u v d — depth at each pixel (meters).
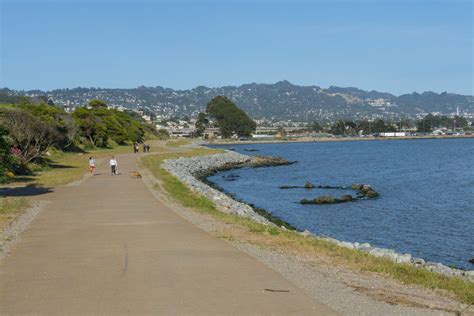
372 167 64.94
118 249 11.98
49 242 12.84
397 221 26.03
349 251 12.77
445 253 19.28
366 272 10.38
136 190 26.88
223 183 46.78
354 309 7.73
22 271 9.84
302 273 9.95
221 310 7.53
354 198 34.72
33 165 40.62
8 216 17.27
